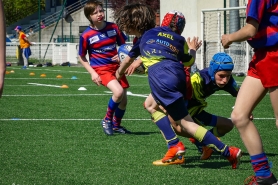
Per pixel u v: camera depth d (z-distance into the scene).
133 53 9.07
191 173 7.80
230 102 17.50
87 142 10.50
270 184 6.63
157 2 52.41
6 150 9.61
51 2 67.56
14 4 78.44
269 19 6.34
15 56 47.94
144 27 8.95
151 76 7.96
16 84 24.77
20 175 7.67
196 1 38.34
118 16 9.12
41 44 48.06
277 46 6.34
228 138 10.96
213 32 33.84
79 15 59.75
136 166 8.30
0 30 4.62
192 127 7.81
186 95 8.79
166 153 8.62
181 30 8.46
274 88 6.38
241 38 6.32
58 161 8.67
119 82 11.81
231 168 8.18
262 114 14.58
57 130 11.95
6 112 14.98
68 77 29.88
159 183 7.19
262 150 6.66
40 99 18.50
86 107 16.28
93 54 12.12
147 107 8.45
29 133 11.52
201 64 30.91
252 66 6.58
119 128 11.72
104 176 7.61
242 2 34.38
